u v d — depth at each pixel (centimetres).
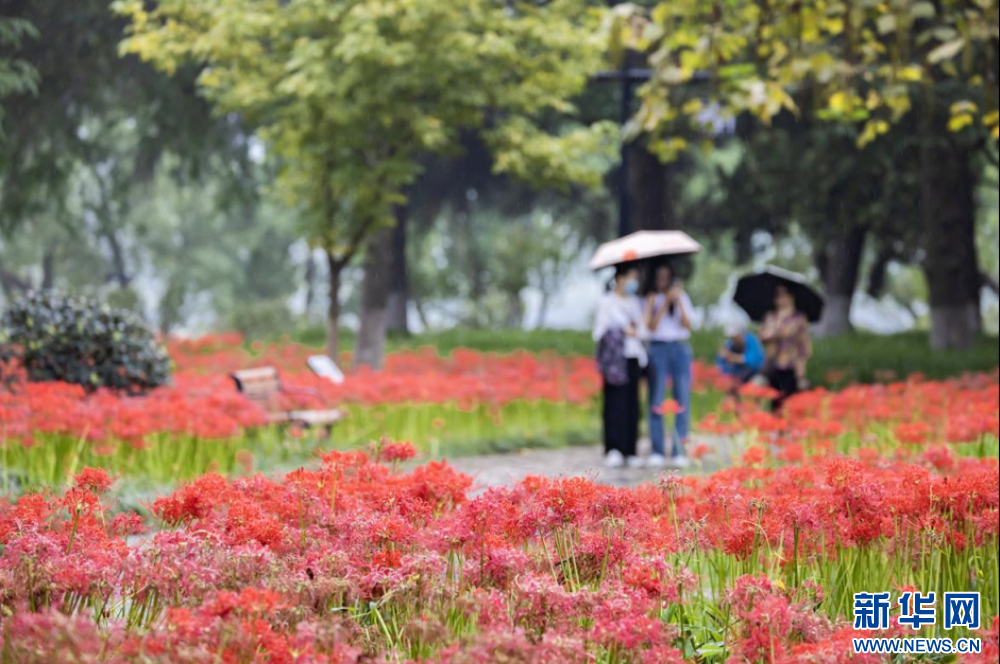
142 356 1271
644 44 1164
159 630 338
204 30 1888
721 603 432
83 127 2912
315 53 1695
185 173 3048
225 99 1852
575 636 363
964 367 1911
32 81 1977
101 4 2247
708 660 428
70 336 1232
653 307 1233
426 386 1348
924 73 1175
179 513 462
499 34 1884
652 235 1296
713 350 2436
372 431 1274
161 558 404
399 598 398
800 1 1134
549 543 451
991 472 543
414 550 440
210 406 1012
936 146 2130
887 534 478
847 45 1157
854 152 2359
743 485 611
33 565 392
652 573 407
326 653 349
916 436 755
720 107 1235
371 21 1648
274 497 471
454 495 494
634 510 448
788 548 488
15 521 434
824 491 510
